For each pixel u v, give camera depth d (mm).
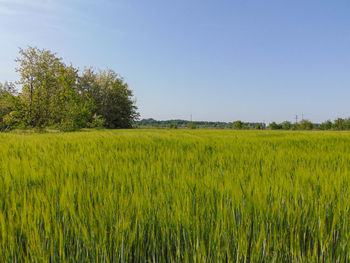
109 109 43094
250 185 2166
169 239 1549
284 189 2072
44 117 19469
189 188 2141
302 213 1734
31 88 19219
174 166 3096
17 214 1635
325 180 2301
